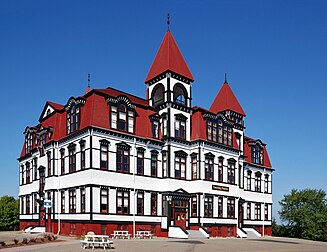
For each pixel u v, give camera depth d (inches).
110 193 1457.9
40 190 1737.2
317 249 1253.7
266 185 2362.2
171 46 1861.5
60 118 1716.3
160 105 1782.7
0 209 2428.6
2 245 986.7
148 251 916.0
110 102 1535.4
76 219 1454.2
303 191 2546.8
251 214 2192.4
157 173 1667.1
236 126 2065.7
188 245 1160.2
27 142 1995.6
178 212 1667.1
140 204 1571.1
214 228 1740.9
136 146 1598.2
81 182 1451.8
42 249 912.9
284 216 2529.5
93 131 1448.1
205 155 1768.0
